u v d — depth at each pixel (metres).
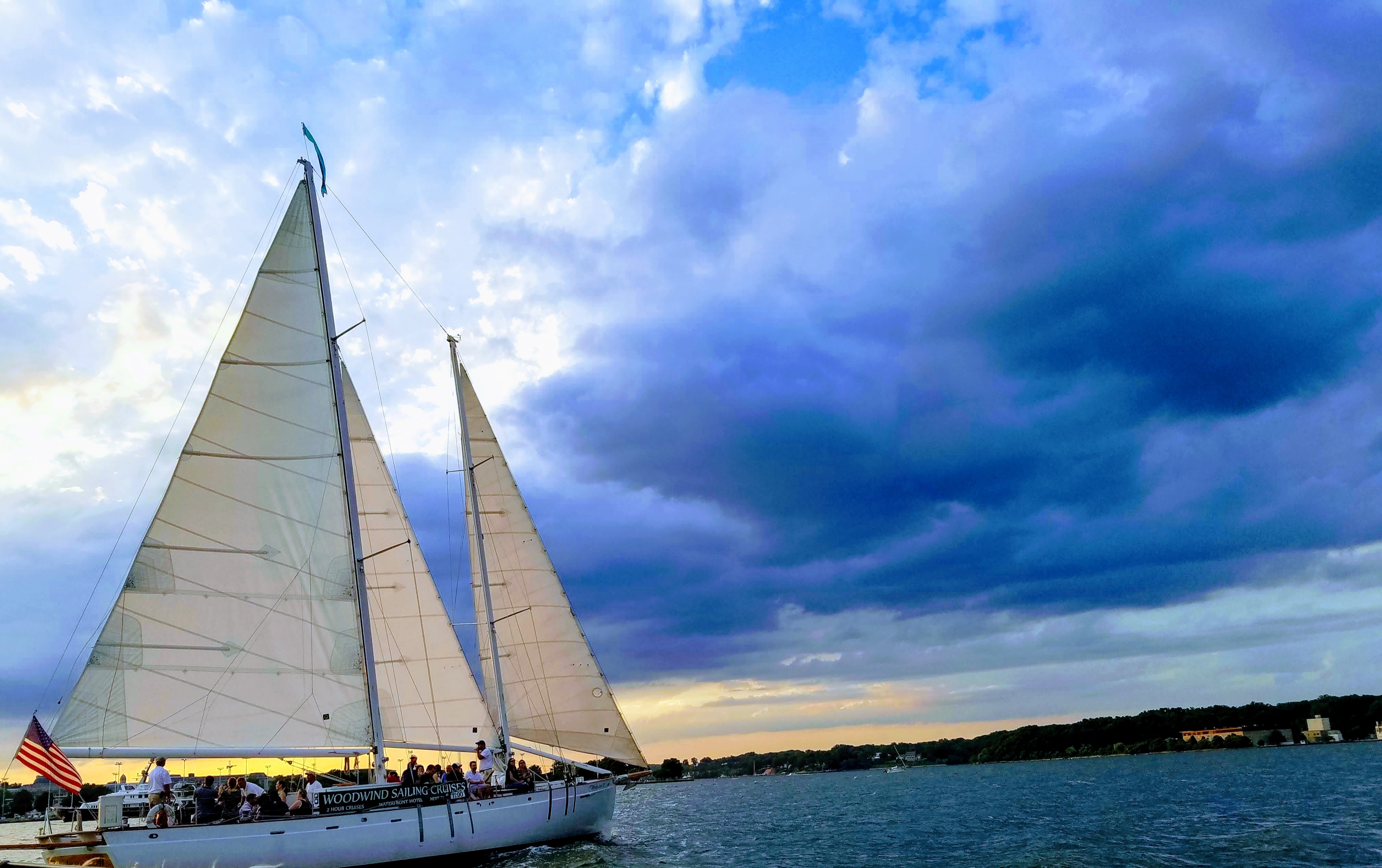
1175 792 68.75
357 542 28.02
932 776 175.50
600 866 30.02
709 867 32.94
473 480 38.94
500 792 30.28
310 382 28.06
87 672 23.75
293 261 28.36
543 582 39.56
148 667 24.47
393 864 26.19
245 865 23.42
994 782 115.81
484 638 37.81
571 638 39.19
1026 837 42.91
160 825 23.08
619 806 117.56
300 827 24.45
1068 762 186.38
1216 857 33.06
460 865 28.17
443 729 33.34
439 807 27.56
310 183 29.06
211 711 25.02
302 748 25.94
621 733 38.50
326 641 26.84
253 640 25.88
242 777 25.91
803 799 104.62
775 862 35.78
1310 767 95.69
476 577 38.22
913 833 47.56
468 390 40.28
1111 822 48.03
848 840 45.22
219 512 26.06
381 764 27.23
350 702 26.83
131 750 23.91
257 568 26.31
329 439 28.08
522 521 40.09
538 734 38.28
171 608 25.02
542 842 31.27
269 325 27.69
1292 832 39.16
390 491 34.28
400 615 33.56
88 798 24.91
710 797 142.25
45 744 21.47
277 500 26.95
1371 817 43.59
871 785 146.62
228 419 26.58
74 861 21.41
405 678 33.12
